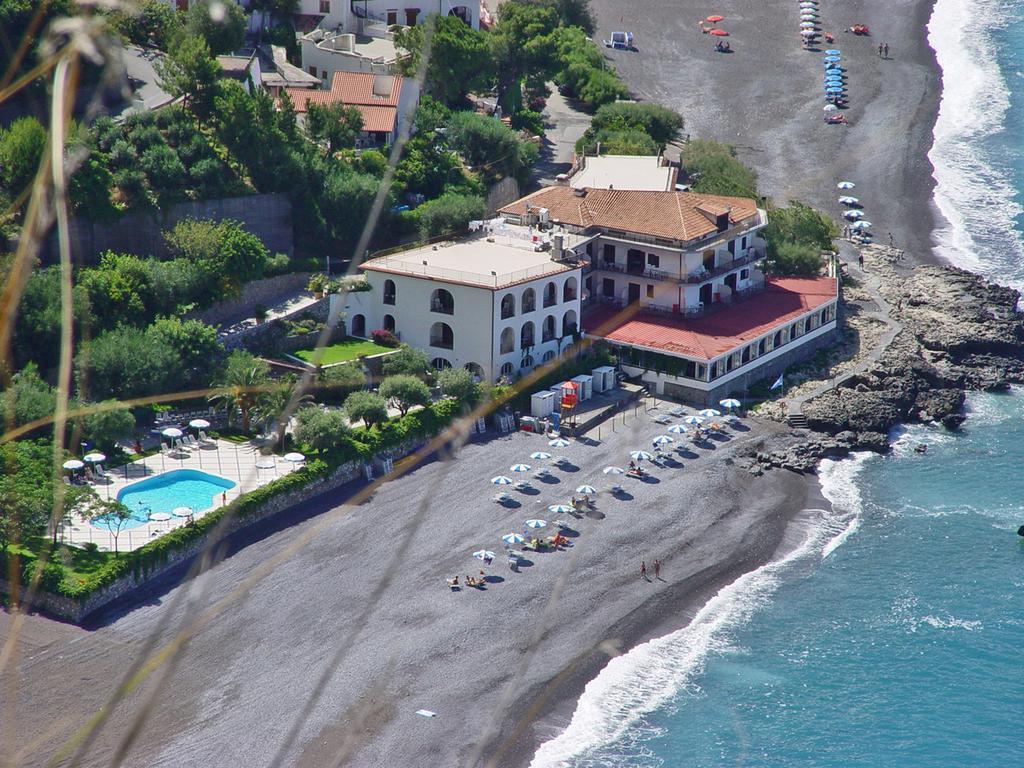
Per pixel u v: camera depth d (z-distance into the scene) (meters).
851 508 98.06
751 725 71.31
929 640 79.81
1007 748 69.44
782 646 79.38
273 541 87.56
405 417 102.31
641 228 122.56
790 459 104.50
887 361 123.62
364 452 97.44
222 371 99.75
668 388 115.62
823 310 128.25
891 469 104.88
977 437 111.50
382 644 77.38
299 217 125.38
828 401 114.56
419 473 99.19
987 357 127.38
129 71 129.88
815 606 84.06
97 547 81.31
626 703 73.31
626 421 110.31
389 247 128.38
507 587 84.38
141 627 76.31
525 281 112.31
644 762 68.12
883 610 83.44
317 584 83.06
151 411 97.25
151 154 114.56
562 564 87.56
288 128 126.50
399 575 84.75
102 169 109.62
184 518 85.69
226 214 119.38
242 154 121.94
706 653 78.38
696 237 120.69
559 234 119.62
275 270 116.88
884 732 70.75
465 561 87.00
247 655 75.19
